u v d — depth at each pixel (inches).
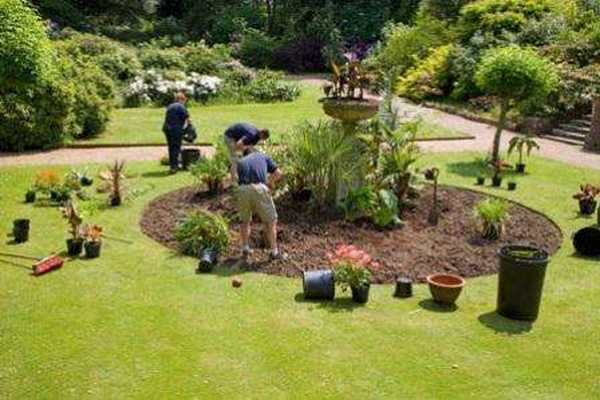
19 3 398.3
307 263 316.2
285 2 1459.2
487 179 500.1
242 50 1288.1
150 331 245.1
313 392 207.9
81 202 408.5
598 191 414.0
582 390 213.3
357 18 1354.6
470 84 852.0
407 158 393.7
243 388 209.3
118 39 1403.8
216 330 247.0
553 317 266.1
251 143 345.4
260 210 314.2
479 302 278.8
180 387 209.0
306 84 1090.1
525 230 374.9
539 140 682.2
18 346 231.1
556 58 787.4
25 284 285.4
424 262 321.1
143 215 386.3
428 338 244.7
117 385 209.2
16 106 562.3
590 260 332.8
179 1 1606.8
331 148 380.5
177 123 490.6
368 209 367.6
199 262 306.5
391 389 210.4
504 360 230.4
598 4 910.4
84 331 243.6
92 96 627.8
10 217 379.9
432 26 1024.9
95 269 304.8
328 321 256.2
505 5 938.7
